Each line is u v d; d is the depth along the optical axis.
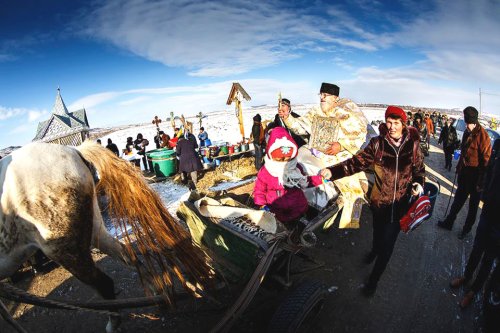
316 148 4.68
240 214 2.95
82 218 2.49
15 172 2.25
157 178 10.05
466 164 4.82
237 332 2.96
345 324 3.11
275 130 3.39
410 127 3.27
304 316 2.50
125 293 3.66
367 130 4.97
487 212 3.03
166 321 3.18
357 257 4.36
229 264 2.94
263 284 3.05
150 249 2.69
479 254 3.48
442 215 6.02
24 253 2.36
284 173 3.36
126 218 2.69
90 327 3.18
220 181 9.15
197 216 3.20
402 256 4.43
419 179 3.31
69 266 2.47
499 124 16.73
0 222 2.20
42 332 3.11
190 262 2.73
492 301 2.71
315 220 3.29
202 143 13.16
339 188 4.34
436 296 3.55
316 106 5.03
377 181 3.45
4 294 2.17
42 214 2.28
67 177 2.40
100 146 2.77
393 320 3.16
